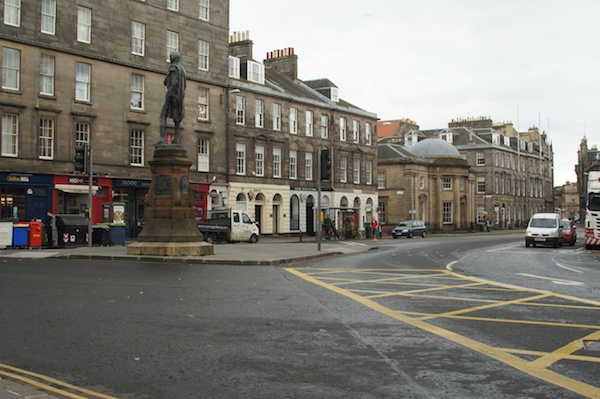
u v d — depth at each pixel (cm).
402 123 9219
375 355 701
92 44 3519
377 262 2086
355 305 1059
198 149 4188
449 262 2142
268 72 5497
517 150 9306
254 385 585
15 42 3170
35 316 926
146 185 3741
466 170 7369
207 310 987
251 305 1040
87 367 651
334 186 5403
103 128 3566
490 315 978
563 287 1387
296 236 4966
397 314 973
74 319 904
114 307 1007
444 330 847
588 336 817
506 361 679
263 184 4656
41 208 3269
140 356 694
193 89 4134
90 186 2392
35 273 1512
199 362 668
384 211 6831
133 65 3719
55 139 3331
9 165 3134
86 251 2203
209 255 2044
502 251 2936
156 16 3881
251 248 2628
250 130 4572
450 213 7262
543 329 865
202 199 4191
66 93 3388
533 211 10050
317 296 1161
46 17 3322
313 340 775
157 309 991
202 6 4238
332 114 5425
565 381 604
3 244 2556
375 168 6012
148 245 2003
